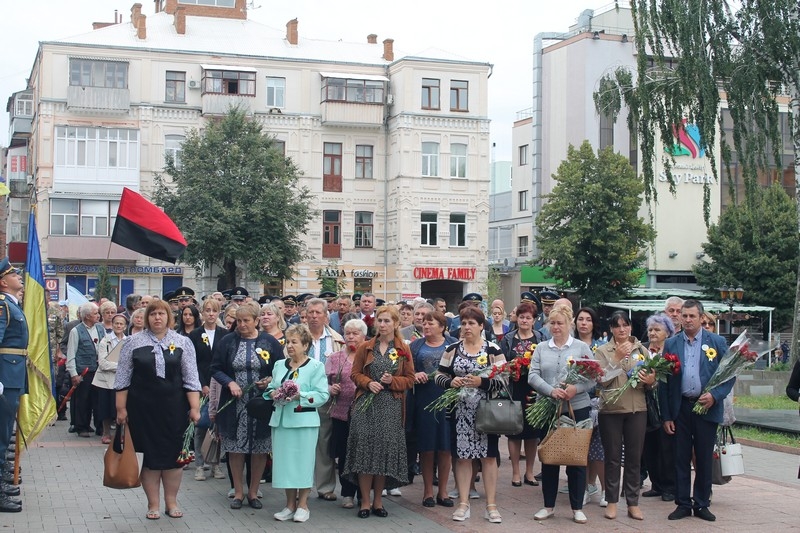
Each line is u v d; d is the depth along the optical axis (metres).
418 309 12.48
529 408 9.48
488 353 9.52
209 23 48.91
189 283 45.03
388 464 9.32
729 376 9.30
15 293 9.59
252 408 9.28
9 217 51.53
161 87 44.81
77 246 43.25
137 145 44.12
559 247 38.19
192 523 9.11
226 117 40.22
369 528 9.01
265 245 39.06
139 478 8.94
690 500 9.55
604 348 9.77
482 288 47.56
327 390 9.46
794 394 9.09
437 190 47.12
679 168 49.06
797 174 23.89
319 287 46.38
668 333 10.23
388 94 47.72
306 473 9.18
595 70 50.75
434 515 9.62
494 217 63.19
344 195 47.22
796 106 23.83
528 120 58.00
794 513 9.79
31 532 8.61
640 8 25.81
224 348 10.08
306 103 46.78
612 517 9.43
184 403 9.14
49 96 43.38
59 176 43.31
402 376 9.53
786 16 23.31
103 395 14.45
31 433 10.21
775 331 43.31
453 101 47.59
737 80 24.20
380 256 47.81
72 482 11.23
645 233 38.75
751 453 14.66
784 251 43.00
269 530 8.87
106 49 43.94
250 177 39.03
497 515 9.28
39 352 10.30
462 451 9.27
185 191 38.91
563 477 11.93
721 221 44.28
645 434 10.05
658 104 26.50
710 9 24.25
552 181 53.19
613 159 39.06
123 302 44.16
